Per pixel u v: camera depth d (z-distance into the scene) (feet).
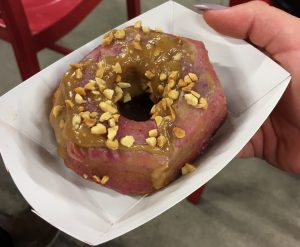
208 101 0.54
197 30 0.63
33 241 0.98
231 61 0.61
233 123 0.59
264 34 0.67
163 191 0.53
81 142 0.51
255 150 0.85
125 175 0.53
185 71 0.55
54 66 0.59
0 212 1.02
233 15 0.63
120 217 0.54
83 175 0.55
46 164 0.56
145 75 0.57
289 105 0.71
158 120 0.52
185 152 0.53
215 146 0.56
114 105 0.54
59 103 0.55
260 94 0.58
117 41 0.57
